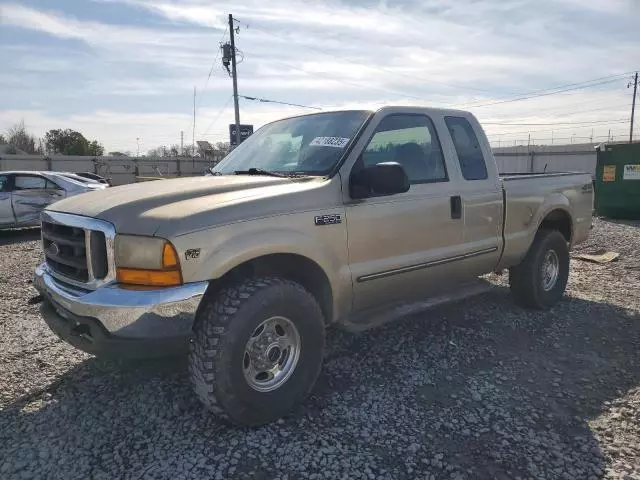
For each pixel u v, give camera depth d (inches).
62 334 125.4
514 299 222.7
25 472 109.8
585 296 246.1
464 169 182.9
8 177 500.1
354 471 110.8
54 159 1642.5
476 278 198.8
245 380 121.2
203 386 118.0
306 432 125.2
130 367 159.9
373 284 151.8
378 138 157.8
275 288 124.4
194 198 127.0
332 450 118.0
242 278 130.3
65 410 135.3
